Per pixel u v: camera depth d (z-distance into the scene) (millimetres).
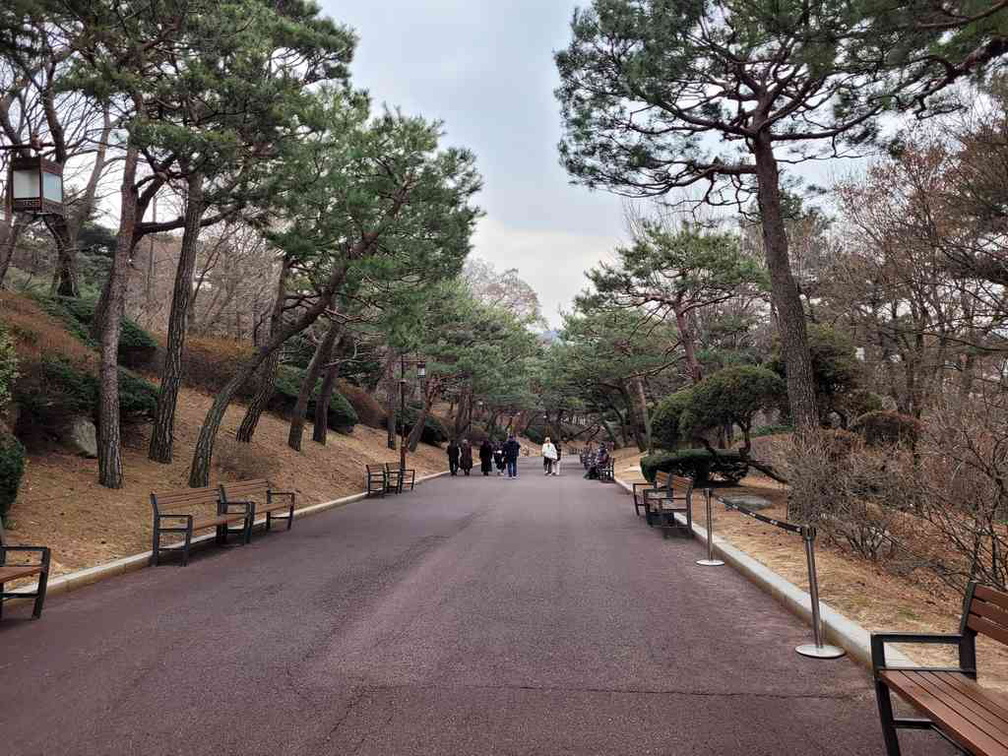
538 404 62562
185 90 11539
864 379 17234
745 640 5895
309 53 16719
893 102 10523
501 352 40594
